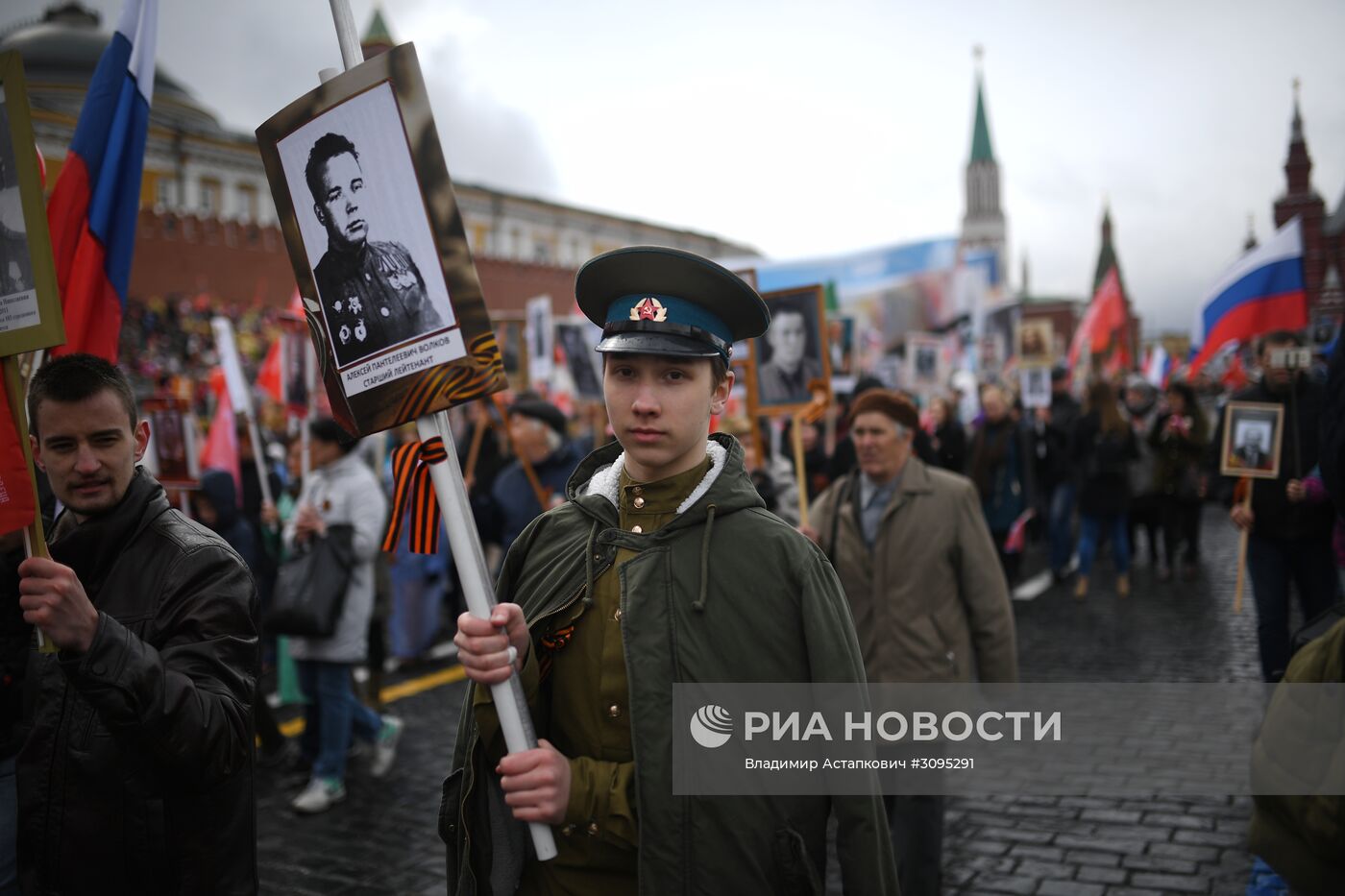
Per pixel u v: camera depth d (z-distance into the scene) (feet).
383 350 5.55
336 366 5.71
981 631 11.09
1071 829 13.75
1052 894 11.94
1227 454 17.07
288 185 5.80
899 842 10.52
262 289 114.62
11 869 7.86
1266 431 16.85
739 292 5.79
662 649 5.57
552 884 5.76
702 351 5.70
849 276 68.85
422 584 24.20
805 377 17.67
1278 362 16.70
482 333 5.35
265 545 23.95
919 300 69.72
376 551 15.99
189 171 140.56
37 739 6.65
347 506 15.80
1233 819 13.87
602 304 6.18
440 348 5.41
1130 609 28.68
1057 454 33.37
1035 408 43.39
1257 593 17.12
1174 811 14.21
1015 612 28.76
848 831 5.50
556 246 197.67
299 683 16.21
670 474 5.96
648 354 5.68
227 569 6.81
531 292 139.33
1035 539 39.04
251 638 6.77
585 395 31.96
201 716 6.12
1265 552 17.06
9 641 7.72
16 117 6.20
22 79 6.18
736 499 5.88
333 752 15.55
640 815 5.36
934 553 11.06
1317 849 6.47
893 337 69.97
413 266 5.45
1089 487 30.81
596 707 5.75
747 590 5.67
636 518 5.98
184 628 6.57
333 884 12.74
